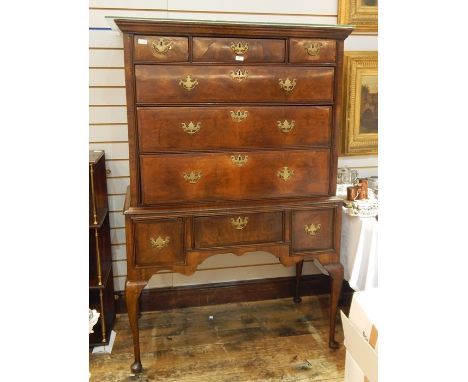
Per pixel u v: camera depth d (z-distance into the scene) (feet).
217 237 6.41
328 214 6.71
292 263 6.74
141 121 5.88
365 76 8.27
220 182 6.26
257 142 6.26
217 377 6.48
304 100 6.28
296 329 7.80
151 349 7.17
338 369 6.67
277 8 7.79
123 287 8.25
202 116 6.01
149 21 5.52
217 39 5.84
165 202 6.17
